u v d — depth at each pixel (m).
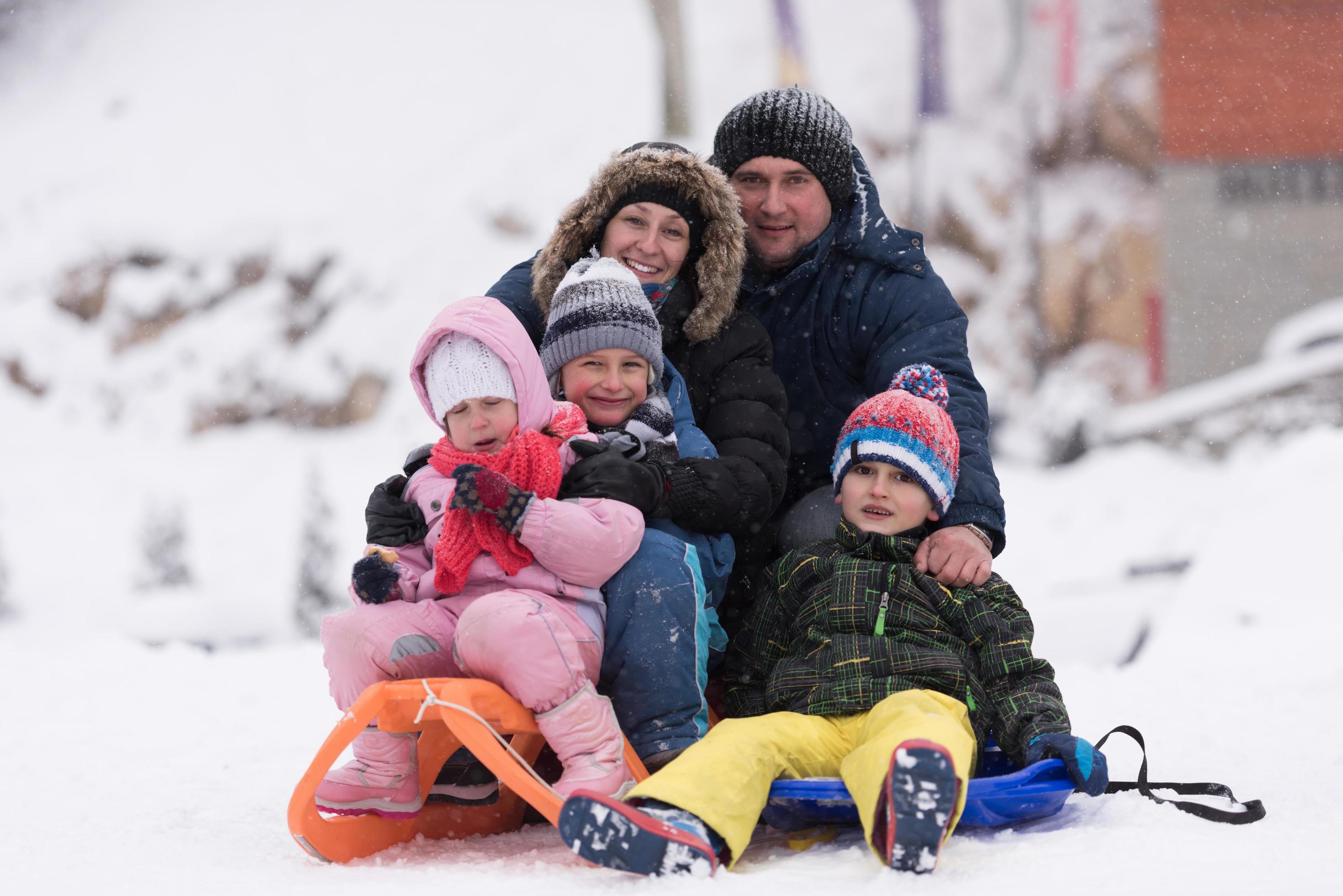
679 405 3.97
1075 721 5.27
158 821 3.77
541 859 3.04
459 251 40.25
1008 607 3.59
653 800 2.87
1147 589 14.77
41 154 42.88
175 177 41.41
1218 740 4.63
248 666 7.27
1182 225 42.00
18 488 33.34
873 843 2.77
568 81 45.16
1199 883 2.50
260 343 37.53
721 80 45.91
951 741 2.79
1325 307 39.94
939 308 4.54
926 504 3.81
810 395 4.75
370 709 2.96
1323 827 3.08
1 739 5.39
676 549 3.36
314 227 40.03
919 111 44.59
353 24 47.25
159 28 47.69
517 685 3.02
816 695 3.46
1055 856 2.81
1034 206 42.78
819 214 4.67
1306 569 8.28
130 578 28.44
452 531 3.27
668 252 4.22
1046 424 34.19
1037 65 44.31
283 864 3.15
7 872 3.09
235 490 33.69
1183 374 41.12
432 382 3.47
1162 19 43.19
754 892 2.55
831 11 47.28
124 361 37.53
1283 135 41.78
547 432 3.52
